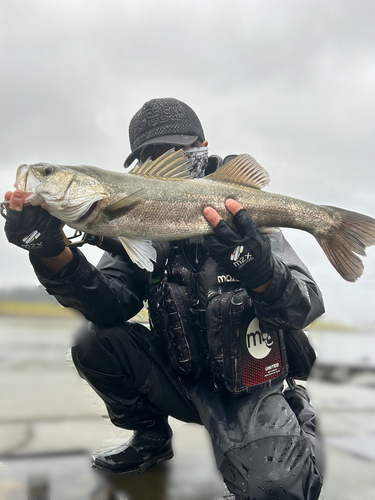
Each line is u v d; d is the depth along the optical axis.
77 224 1.90
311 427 2.11
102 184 1.92
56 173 1.84
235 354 1.97
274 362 2.07
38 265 1.93
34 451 1.83
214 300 2.04
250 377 2.01
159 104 2.57
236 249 1.83
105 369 2.17
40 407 1.77
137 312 2.43
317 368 2.29
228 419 2.01
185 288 2.19
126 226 1.97
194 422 2.34
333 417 2.27
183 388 2.27
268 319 1.93
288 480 1.68
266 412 1.93
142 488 1.96
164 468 2.25
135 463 2.15
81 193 1.86
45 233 1.78
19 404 1.73
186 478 2.11
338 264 2.19
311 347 2.28
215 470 2.21
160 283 2.23
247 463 1.77
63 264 1.96
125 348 2.19
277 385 2.09
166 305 2.15
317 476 1.77
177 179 2.08
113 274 2.38
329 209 2.21
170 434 2.41
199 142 2.71
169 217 2.00
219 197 2.06
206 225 2.01
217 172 2.14
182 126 2.55
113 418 2.30
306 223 2.20
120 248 2.27
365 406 2.27
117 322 2.25
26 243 1.76
